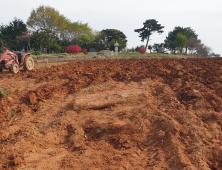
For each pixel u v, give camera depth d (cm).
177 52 5059
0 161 390
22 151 421
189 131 449
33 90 852
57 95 786
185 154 378
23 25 4197
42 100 741
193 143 411
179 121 494
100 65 1562
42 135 488
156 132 461
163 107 589
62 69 1398
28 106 710
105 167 371
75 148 453
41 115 624
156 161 375
